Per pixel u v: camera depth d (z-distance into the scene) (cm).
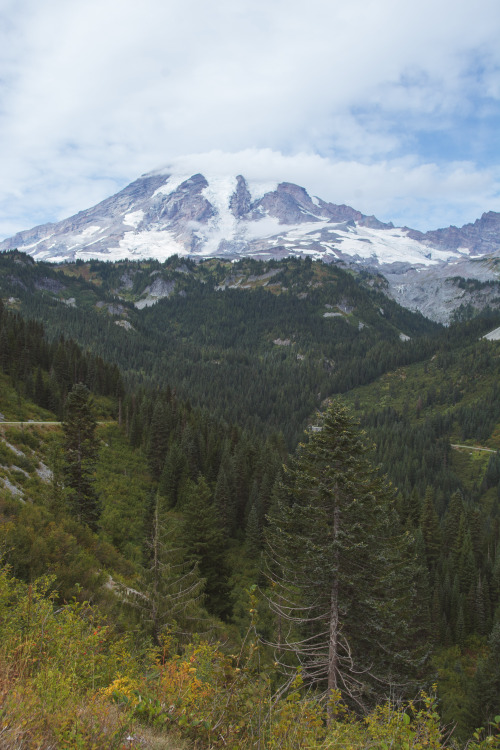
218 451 7456
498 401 16925
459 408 17612
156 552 1797
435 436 15712
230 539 5678
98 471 5506
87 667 672
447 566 5653
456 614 5084
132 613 1600
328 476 1823
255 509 5241
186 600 1766
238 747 497
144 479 6209
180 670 636
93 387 9894
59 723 435
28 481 3341
